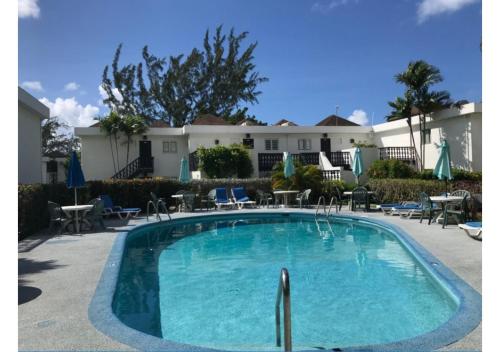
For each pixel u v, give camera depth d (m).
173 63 56.94
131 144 29.78
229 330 5.23
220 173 25.56
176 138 30.41
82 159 29.25
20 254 8.64
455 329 4.04
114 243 9.83
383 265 8.60
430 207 12.58
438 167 13.38
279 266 8.89
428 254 7.73
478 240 9.34
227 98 59.41
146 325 5.44
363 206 18.80
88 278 6.52
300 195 20.31
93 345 3.84
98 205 12.86
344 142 31.52
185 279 7.91
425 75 26.83
